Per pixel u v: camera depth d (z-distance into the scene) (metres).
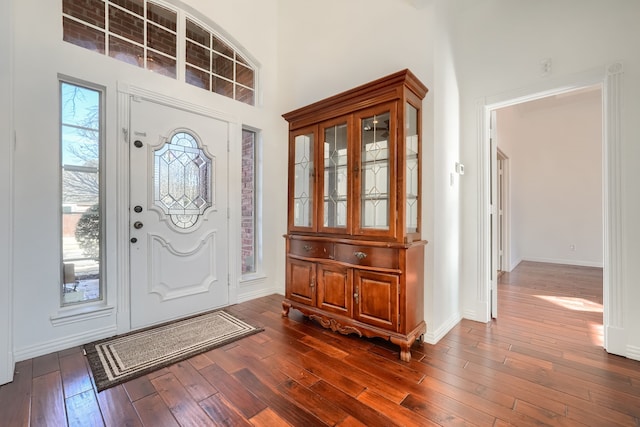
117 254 2.28
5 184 1.65
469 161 2.71
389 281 2.01
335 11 2.85
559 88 2.25
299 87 3.22
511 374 1.75
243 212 3.27
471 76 2.70
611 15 2.03
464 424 1.33
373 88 2.08
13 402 1.47
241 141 3.12
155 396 1.53
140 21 2.46
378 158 2.12
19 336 1.87
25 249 1.89
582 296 3.43
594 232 5.25
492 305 2.72
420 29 2.26
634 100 1.93
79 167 2.15
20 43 1.86
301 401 1.50
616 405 1.46
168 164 2.56
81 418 1.36
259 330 2.39
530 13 2.39
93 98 2.21
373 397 1.53
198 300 2.77
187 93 2.68
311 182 2.56
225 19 2.95
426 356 1.98
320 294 2.44
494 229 2.79
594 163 5.26
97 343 2.12
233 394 1.55
